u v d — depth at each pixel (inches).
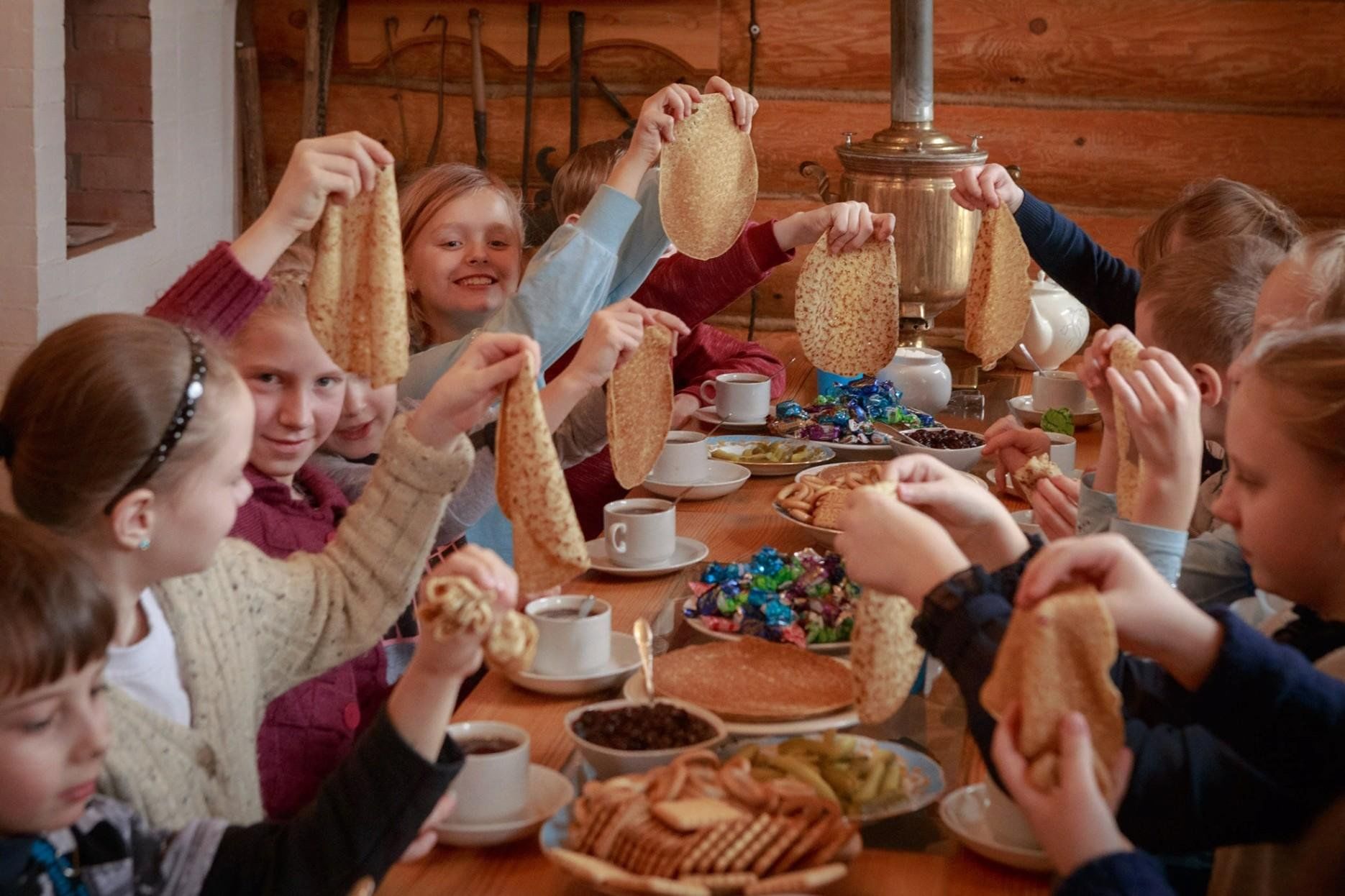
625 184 75.5
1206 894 51.5
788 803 41.9
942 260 99.5
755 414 93.1
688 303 90.1
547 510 48.3
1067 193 135.9
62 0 118.0
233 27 143.4
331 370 62.7
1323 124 130.2
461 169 89.7
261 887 39.5
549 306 74.9
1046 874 42.4
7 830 35.2
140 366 40.5
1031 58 133.0
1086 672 34.8
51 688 34.5
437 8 138.6
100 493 40.3
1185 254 72.5
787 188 139.8
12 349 118.9
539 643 54.8
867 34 134.4
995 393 104.8
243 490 44.3
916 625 40.5
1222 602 59.7
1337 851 38.4
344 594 49.7
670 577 66.7
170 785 43.8
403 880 41.9
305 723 53.8
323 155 51.1
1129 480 57.1
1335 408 41.6
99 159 133.6
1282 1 128.2
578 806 42.7
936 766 47.1
